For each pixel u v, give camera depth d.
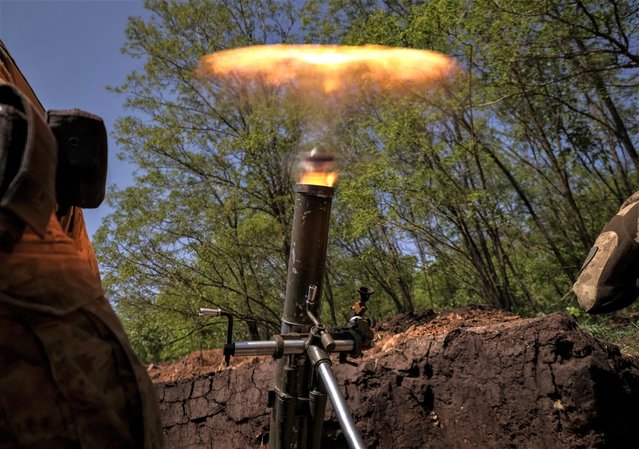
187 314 8.58
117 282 8.23
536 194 9.48
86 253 1.10
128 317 8.83
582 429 2.70
